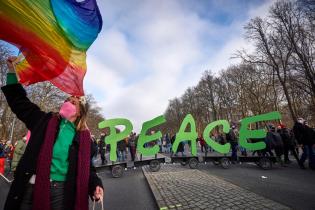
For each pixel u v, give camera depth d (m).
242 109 43.59
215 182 7.84
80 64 2.53
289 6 25.11
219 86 51.31
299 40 24.55
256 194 5.95
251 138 13.47
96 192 2.15
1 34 1.89
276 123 31.80
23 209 1.81
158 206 5.50
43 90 35.22
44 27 2.14
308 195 5.96
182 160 12.61
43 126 2.04
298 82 25.62
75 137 2.11
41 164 1.85
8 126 36.47
